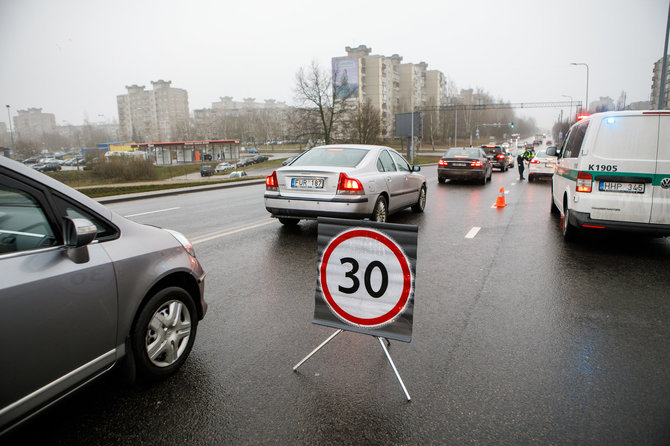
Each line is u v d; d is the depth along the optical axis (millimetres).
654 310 4270
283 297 4539
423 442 2348
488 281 5172
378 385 2902
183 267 3014
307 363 3189
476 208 11227
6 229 2062
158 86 156625
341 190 6785
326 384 2910
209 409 2623
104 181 43188
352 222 3055
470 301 4496
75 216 2400
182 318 3055
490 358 3279
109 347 2463
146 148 84812
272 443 2340
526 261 6082
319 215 6938
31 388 2045
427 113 107000
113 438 2359
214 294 4633
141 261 2672
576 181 6531
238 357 3271
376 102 105000
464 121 119000
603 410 2643
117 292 2482
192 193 17422
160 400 2709
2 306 1905
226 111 171250
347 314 3111
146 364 2742
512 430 2453
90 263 2340
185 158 71875
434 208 11234
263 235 7605
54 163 67938
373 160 7742
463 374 3049
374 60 103312
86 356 2320
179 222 9172
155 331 2814
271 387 2867
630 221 6148
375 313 3020
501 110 160125
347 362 3211
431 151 86812
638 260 6152
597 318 4062
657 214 6027
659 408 2668
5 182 2107
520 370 3109
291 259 6004
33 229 2166
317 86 45031
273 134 140125
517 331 3764
